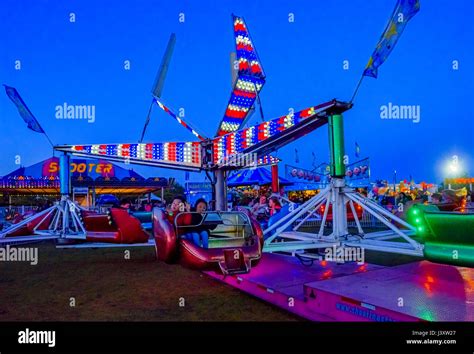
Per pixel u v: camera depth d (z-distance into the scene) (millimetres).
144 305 4387
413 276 4012
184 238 4172
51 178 18797
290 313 3984
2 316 4004
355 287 3562
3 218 15188
